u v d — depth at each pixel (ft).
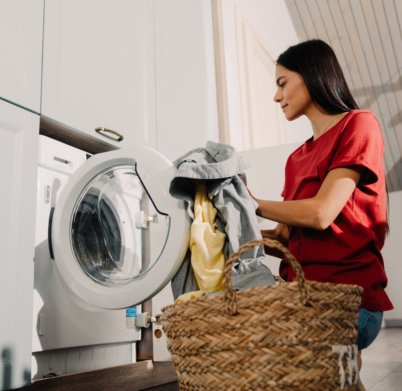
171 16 7.72
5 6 4.80
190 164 4.12
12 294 4.42
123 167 5.17
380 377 7.97
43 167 5.16
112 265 5.51
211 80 8.27
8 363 4.27
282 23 13.70
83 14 5.84
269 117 11.40
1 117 4.57
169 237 4.38
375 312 3.45
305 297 2.81
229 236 3.87
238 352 2.86
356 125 3.67
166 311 3.25
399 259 21.30
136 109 6.58
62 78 5.36
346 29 14.38
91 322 5.51
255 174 6.82
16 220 4.58
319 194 3.55
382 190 3.69
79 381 5.00
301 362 2.81
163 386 6.28
